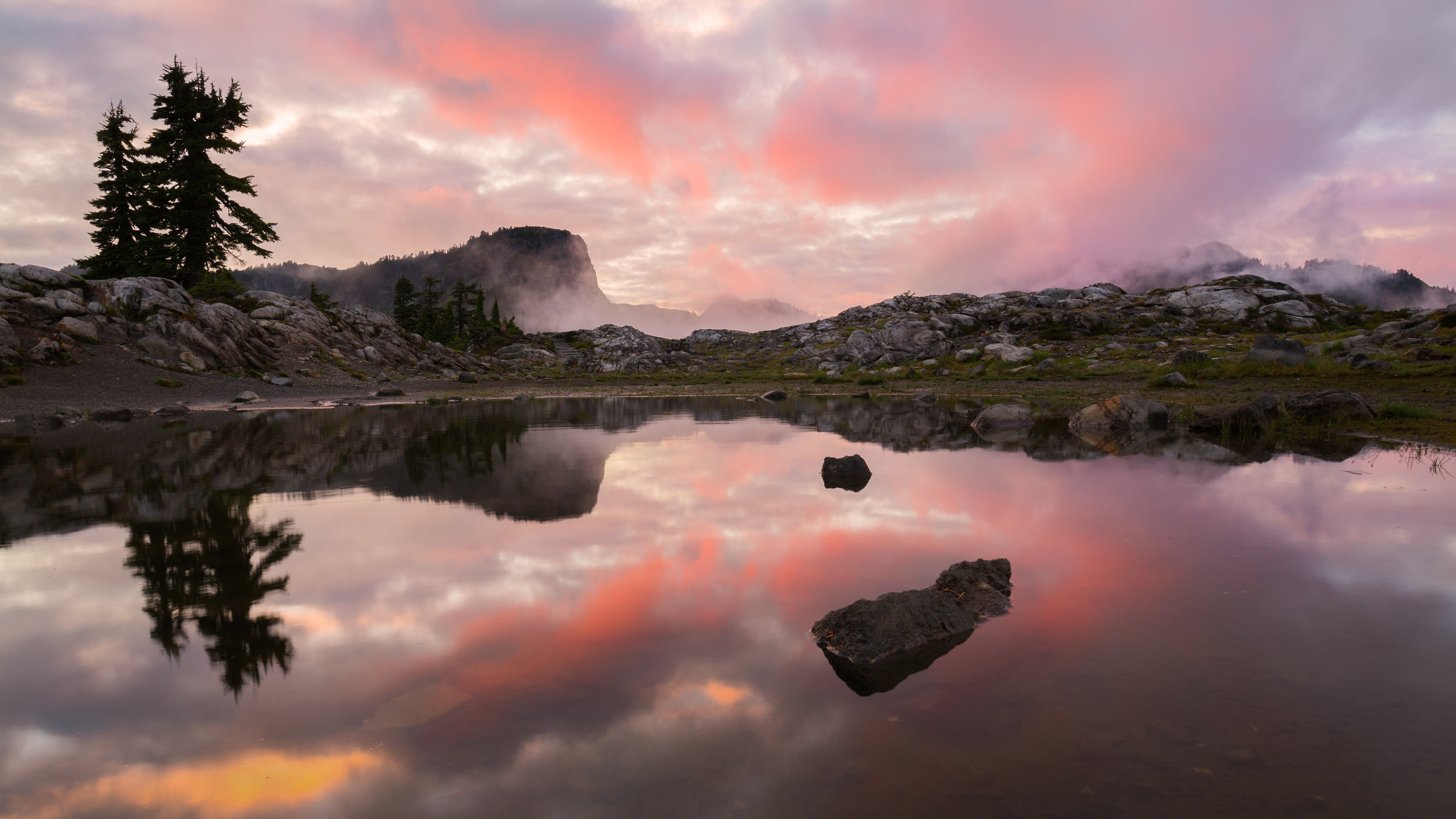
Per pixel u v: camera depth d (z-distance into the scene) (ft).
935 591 14.23
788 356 233.55
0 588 16.20
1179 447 40.11
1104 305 214.28
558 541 19.88
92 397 85.76
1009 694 10.71
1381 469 31.30
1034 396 86.79
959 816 7.75
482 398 112.27
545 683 11.10
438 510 24.27
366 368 156.87
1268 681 10.95
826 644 12.68
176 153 156.04
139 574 17.11
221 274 159.63
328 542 19.85
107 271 154.40
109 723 9.95
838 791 8.25
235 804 8.09
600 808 7.93
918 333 190.70
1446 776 8.36
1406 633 12.83
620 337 310.45
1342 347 109.29
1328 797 7.98
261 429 57.98
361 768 8.81
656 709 10.27
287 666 11.80
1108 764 8.75
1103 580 16.17
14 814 7.86
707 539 20.04
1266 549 18.57
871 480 29.76
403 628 13.47
